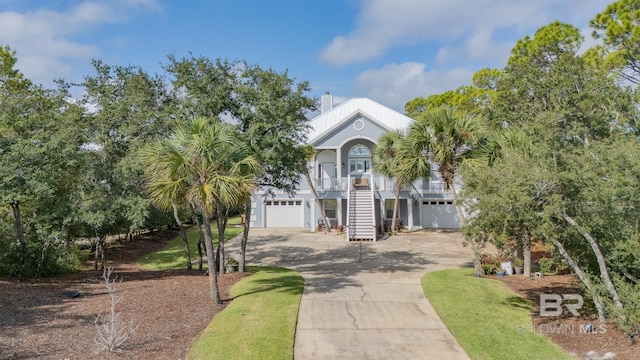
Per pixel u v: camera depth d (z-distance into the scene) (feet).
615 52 52.75
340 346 28.63
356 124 101.60
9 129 47.67
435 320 34.09
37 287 43.16
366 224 87.10
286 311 35.47
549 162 28.84
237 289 43.57
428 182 101.09
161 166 34.24
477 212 36.65
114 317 26.84
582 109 43.80
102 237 56.59
